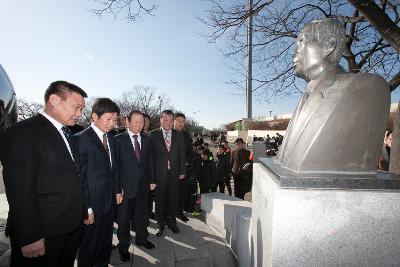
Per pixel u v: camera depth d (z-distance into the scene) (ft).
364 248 5.43
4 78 12.05
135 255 11.57
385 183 5.60
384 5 14.79
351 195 5.45
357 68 17.56
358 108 6.09
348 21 15.65
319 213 5.45
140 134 12.42
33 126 6.67
